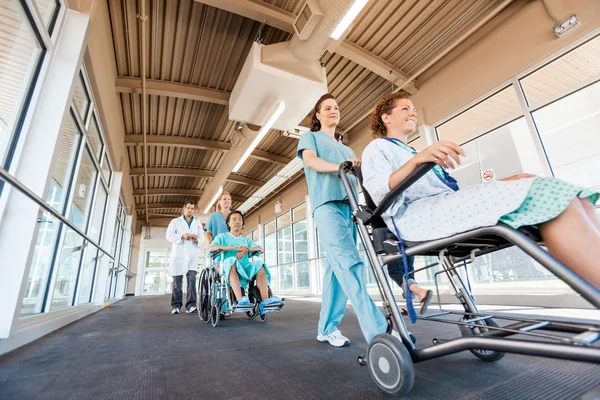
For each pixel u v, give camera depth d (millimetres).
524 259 3084
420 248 834
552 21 3000
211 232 3312
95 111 3463
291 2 3381
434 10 3473
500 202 679
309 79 3654
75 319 2973
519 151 3256
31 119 1810
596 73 2740
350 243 1359
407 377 749
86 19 2283
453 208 781
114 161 4863
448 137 4055
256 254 2918
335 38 3113
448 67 4027
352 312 3230
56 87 1993
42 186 1738
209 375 1062
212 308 2521
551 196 625
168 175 8070
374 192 906
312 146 1583
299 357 1287
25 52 1812
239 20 3639
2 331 1498
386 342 815
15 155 1709
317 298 6160
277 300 2510
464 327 1170
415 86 4453
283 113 4246
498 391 806
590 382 850
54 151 1848
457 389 831
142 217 13008
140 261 12367
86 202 3688
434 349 767
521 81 3256
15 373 1117
